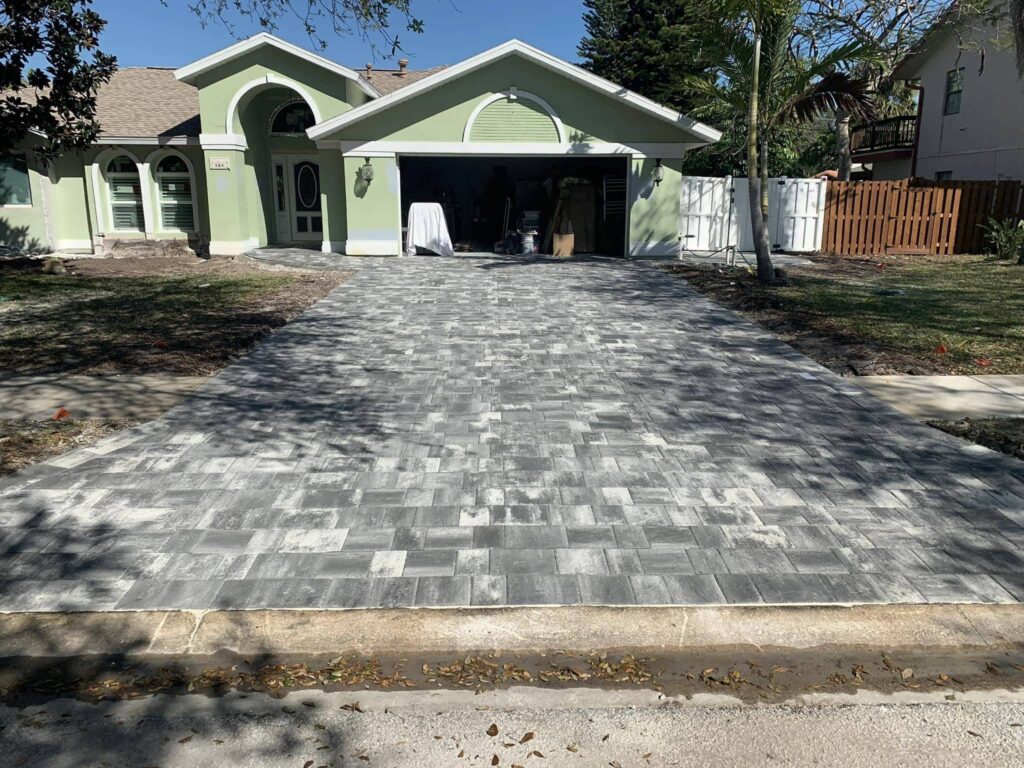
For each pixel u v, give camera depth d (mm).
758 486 5254
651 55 31406
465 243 21812
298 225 21609
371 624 3729
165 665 3506
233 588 3998
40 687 3357
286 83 18344
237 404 6992
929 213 19062
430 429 6363
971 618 3785
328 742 3072
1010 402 7023
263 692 3357
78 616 3752
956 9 20438
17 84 14164
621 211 19516
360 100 20453
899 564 4238
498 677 3463
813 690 3389
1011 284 13727
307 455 5773
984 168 22531
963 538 4523
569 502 5000
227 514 4805
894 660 3576
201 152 19688
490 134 18016
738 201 19266
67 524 4648
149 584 4027
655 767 2961
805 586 4035
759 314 11016
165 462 5613
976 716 3230
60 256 18797
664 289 13453
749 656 3598
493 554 4344
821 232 19219
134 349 8812
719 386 7641
